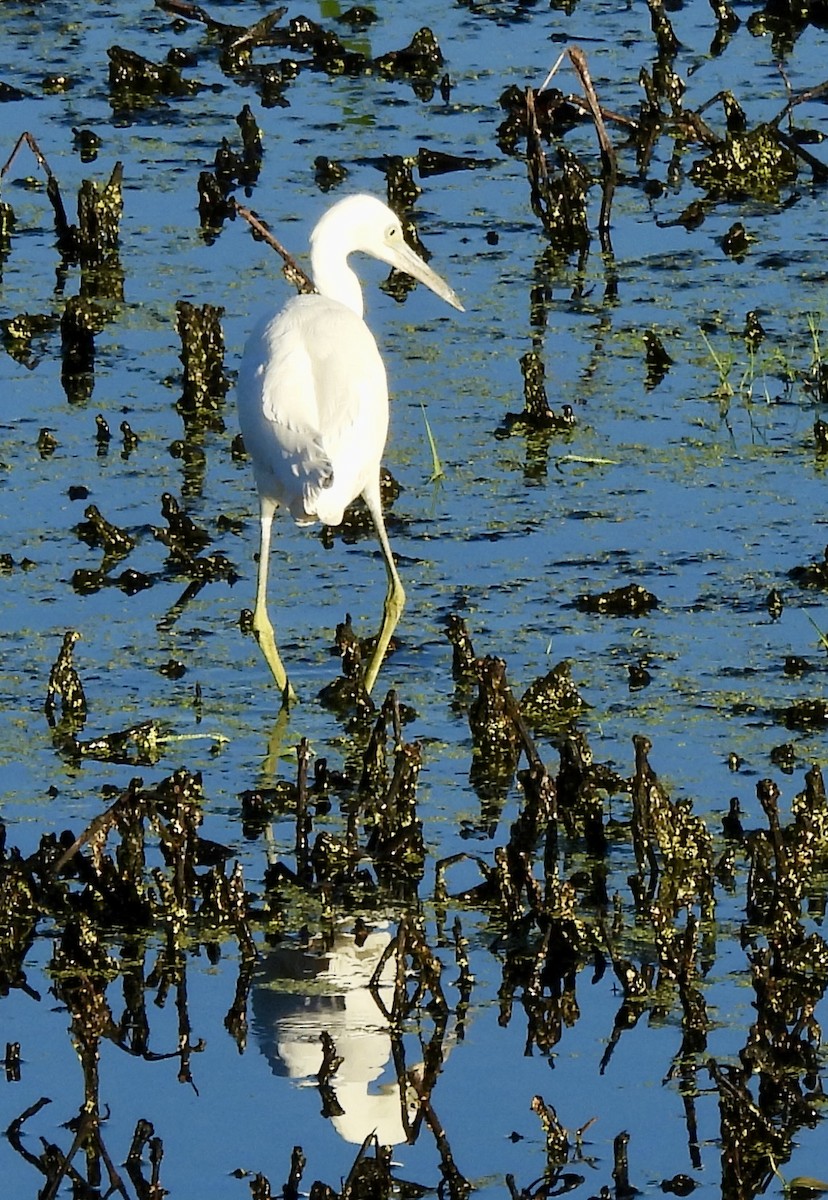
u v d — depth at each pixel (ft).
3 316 58.75
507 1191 26.45
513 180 68.23
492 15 82.23
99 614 43.62
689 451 50.21
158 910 33.12
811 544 45.32
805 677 39.91
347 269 48.32
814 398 52.60
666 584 43.83
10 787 36.91
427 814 35.91
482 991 30.91
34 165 69.56
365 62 77.51
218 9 82.84
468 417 52.37
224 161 67.82
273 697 40.60
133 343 57.31
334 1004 30.68
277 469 40.09
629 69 75.72
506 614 42.93
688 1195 26.37
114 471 50.21
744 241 62.18
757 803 35.50
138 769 37.68
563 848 34.99
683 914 32.71
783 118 70.59
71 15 83.30
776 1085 28.35
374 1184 26.43
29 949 32.45
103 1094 28.71
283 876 33.94
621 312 58.23
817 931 32.12
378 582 45.11
